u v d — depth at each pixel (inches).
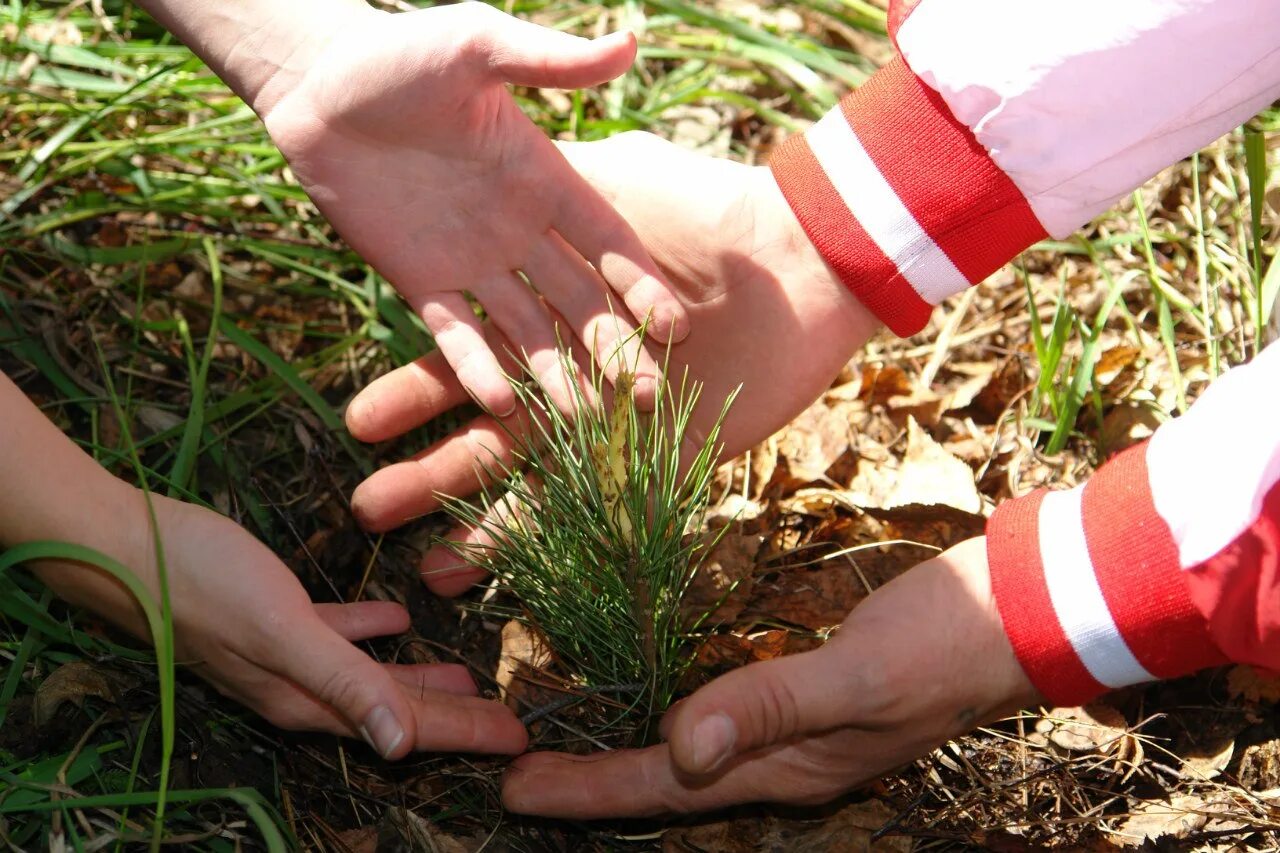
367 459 36.8
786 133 45.5
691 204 34.8
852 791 32.6
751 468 37.1
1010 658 31.0
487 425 34.9
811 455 37.4
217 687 32.1
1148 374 38.6
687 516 32.1
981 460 37.7
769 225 34.5
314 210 40.9
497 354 35.9
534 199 33.4
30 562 31.1
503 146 32.9
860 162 33.6
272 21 32.7
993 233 33.6
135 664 32.9
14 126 40.8
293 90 33.0
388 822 32.3
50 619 32.5
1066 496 31.1
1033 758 33.3
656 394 32.7
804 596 35.1
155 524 29.9
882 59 48.1
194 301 38.6
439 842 31.9
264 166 40.3
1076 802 32.8
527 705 33.8
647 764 31.5
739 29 43.5
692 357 35.4
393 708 30.5
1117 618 30.1
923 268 33.9
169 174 40.9
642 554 31.5
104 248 38.5
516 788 31.8
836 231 33.8
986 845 32.2
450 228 33.8
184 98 41.4
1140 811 32.6
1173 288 39.8
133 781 31.3
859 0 47.7
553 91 43.9
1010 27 31.5
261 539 35.5
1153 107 31.8
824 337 34.9
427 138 32.9
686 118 45.1
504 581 33.4
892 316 34.5
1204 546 29.2
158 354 37.7
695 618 34.5
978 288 41.1
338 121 32.9
